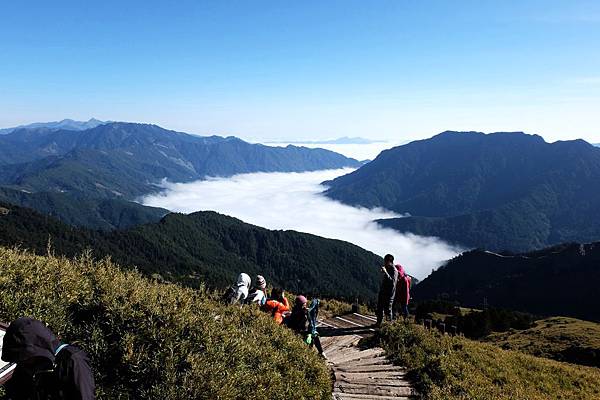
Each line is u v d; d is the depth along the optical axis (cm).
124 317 688
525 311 15900
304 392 818
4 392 424
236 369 702
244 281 1178
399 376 1152
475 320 5691
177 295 851
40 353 348
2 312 622
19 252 855
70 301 704
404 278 1675
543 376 1443
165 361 633
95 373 604
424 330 1573
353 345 1422
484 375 1271
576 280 16450
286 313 1279
